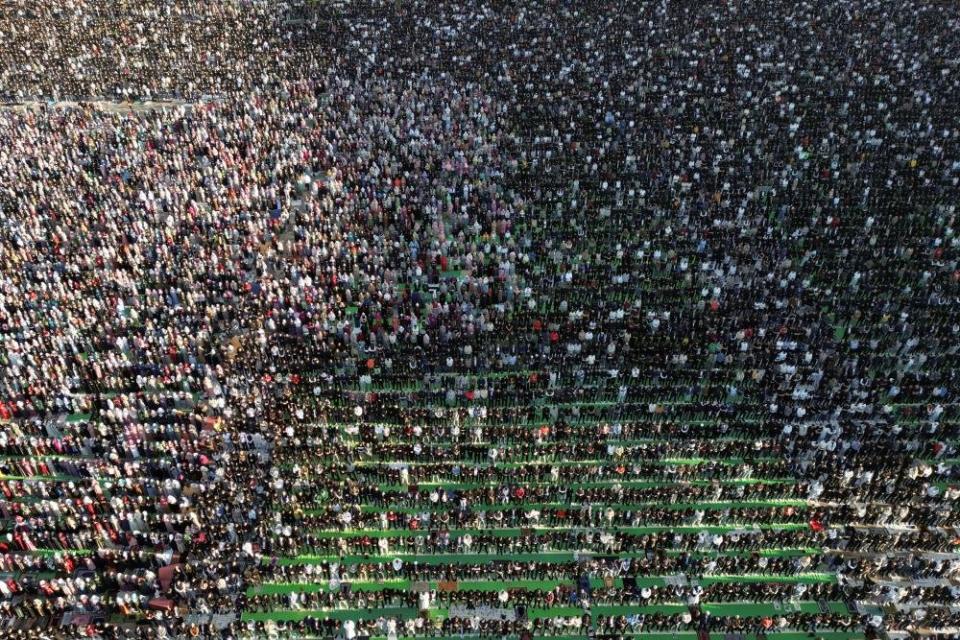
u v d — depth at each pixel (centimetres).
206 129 8725
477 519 4538
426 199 7538
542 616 4091
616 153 8281
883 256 6662
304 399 5316
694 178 7806
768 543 4438
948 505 4634
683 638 3988
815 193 7544
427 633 3984
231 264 6475
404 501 4634
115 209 7275
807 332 5797
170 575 4172
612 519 4566
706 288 6125
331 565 4231
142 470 4788
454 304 5959
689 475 4828
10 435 5072
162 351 5603
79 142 8400
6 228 6938
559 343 5741
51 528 4416
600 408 5316
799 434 5056
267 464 4822
